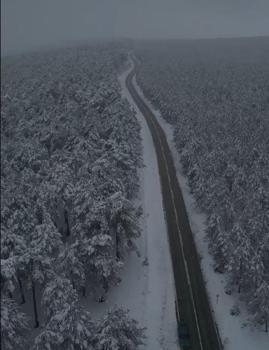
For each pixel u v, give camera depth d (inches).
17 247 1699.1
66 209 2247.8
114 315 1428.4
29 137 3373.5
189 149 2960.1
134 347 1449.3
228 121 3590.1
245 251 1731.1
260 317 1641.2
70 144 3009.4
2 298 1450.5
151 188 2883.9
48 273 1683.1
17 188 2187.5
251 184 2273.6
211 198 2226.9
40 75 5940.0
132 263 2148.1
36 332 1752.0
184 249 2233.0
